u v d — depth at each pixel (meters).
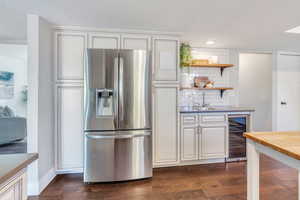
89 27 2.63
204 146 3.04
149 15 2.23
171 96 2.88
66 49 2.63
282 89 4.18
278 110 4.16
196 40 3.27
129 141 2.42
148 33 2.80
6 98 4.18
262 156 3.38
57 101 2.63
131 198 2.09
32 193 2.17
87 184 2.41
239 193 2.18
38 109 2.22
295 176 2.60
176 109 2.89
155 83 2.82
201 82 3.65
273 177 2.57
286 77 4.21
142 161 2.48
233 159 3.21
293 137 1.41
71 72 2.64
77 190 2.27
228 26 2.59
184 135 2.97
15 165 0.81
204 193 2.19
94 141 2.36
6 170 0.75
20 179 0.88
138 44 2.78
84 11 2.12
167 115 2.86
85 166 2.36
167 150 2.87
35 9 2.07
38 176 2.21
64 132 2.64
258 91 4.41
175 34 2.88
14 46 4.12
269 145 1.25
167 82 2.86
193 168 2.90
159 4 1.96
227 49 3.91
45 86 2.40
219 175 2.66
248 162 1.50
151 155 2.52
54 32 2.60
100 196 2.14
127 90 2.40
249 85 4.54
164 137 2.86
